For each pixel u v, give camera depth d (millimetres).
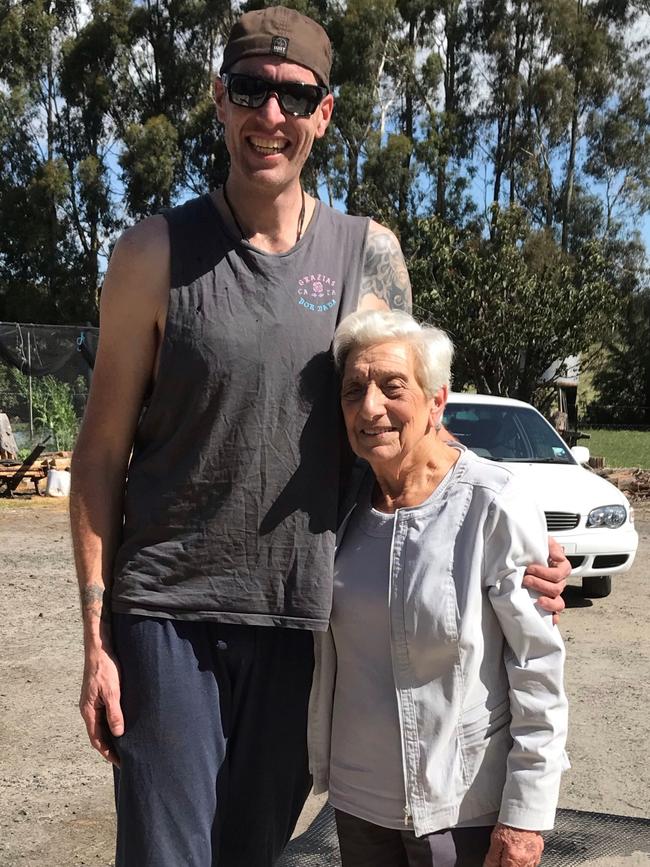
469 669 1934
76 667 5496
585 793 3943
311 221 2119
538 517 1988
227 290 1976
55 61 40406
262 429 1972
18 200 38531
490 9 38281
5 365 18500
